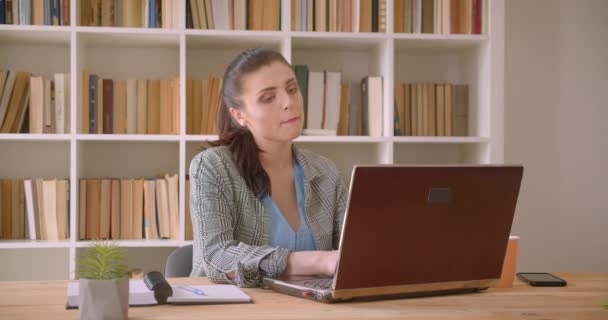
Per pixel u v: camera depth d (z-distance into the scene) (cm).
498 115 312
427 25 316
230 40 311
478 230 136
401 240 129
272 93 169
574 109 364
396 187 125
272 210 178
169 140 298
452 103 326
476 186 134
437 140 311
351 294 127
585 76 365
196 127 310
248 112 171
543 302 132
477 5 315
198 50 334
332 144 343
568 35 363
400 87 319
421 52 346
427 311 122
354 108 326
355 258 126
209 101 307
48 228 296
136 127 306
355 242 125
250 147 177
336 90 314
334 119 314
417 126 322
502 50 312
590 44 365
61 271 327
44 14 292
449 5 314
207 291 135
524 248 363
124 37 304
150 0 299
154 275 132
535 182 362
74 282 142
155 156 334
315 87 312
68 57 326
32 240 295
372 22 310
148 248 331
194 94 310
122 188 302
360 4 308
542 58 362
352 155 344
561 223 365
